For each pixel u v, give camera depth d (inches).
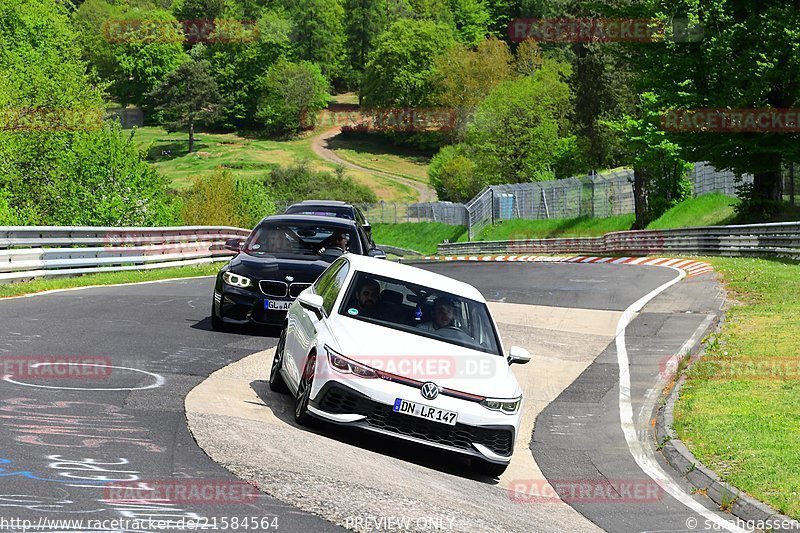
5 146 2333.9
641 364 861.2
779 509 434.3
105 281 1253.7
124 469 370.3
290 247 834.2
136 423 452.4
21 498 320.2
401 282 546.3
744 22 2269.9
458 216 4975.4
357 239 853.2
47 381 535.2
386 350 486.6
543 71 6328.7
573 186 4227.4
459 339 518.3
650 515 437.4
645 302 1248.8
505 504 425.1
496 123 5718.5
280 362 585.9
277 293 782.5
